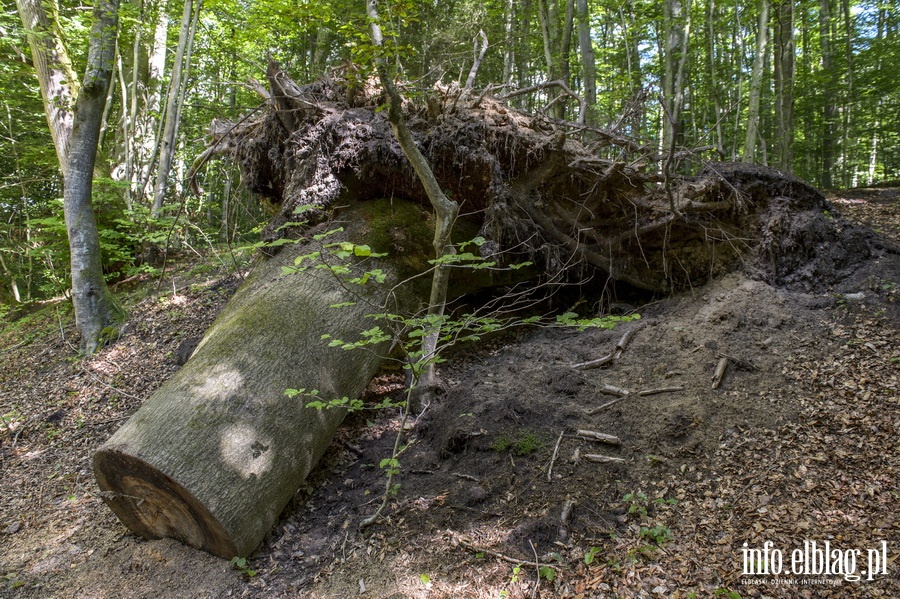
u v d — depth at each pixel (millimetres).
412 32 10781
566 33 9531
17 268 10914
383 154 4762
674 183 5379
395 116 3541
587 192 5020
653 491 3379
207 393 3555
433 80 9164
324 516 3650
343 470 4059
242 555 3293
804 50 13594
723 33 12398
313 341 4031
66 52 7414
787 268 5074
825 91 13461
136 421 3459
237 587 3154
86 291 6609
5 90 9016
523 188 4969
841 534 2857
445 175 4926
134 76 10195
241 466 3330
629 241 5281
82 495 4176
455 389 4543
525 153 4820
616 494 3400
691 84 11289
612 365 4523
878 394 3686
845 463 3271
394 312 4531
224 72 12867
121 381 5648
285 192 5066
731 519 3086
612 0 9945
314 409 3814
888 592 2502
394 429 4379
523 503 3420
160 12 10875
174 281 8094
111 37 6793
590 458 3643
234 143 5641
